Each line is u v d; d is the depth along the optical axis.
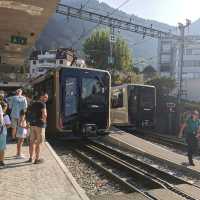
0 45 29.45
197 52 82.44
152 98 28.47
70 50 35.50
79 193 8.59
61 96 19.28
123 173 13.22
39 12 19.58
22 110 12.27
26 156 12.77
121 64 58.69
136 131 29.28
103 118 20.42
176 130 31.88
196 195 10.09
